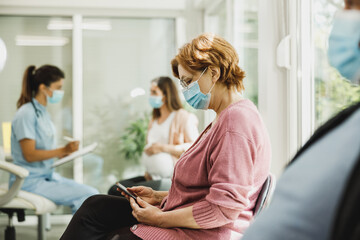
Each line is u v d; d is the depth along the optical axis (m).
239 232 1.18
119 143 3.73
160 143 2.60
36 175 2.45
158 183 1.97
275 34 1.88
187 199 1.23
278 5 1.87
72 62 3.67
